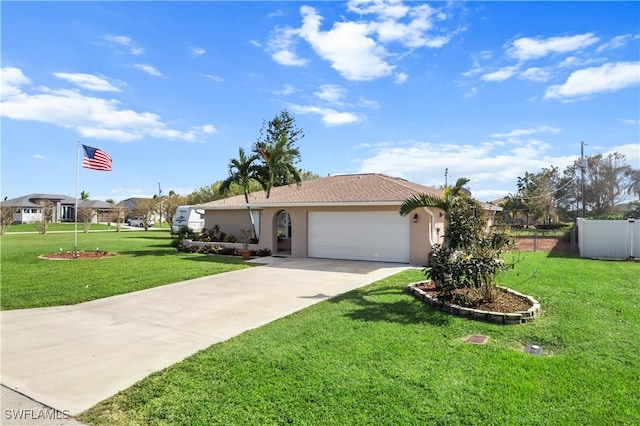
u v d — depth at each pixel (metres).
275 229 19.58
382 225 16.41
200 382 4.76
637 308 7.96
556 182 45.59
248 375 4.92
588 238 17.97
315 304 8.81
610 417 3.83
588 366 5.06
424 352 5.63
